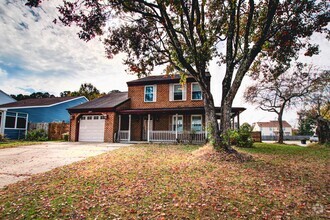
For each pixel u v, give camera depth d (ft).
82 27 24.23
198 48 27.78
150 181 16.75
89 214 11.03
